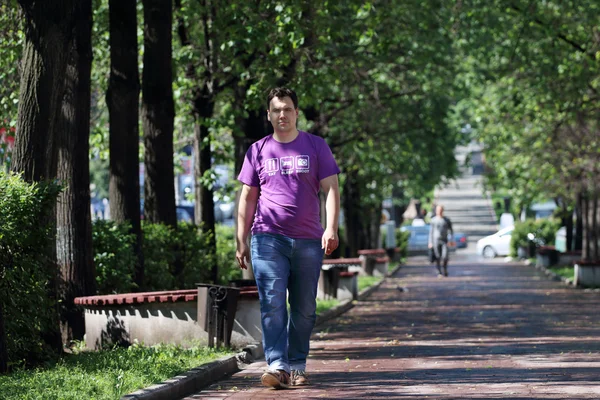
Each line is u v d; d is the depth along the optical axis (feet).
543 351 63.26
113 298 66.80
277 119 44.80
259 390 46.37
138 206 84.28
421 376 50.42
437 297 132.67
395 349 66.64
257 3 100.42
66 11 55.93
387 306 117.60
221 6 98.78
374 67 138.00
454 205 498.69
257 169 45.42
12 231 53.72
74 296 72.74
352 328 86.99
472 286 159.74
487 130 192.85
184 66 110.32
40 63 55.77
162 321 65.57
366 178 221.05
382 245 316.40
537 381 47.34
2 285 55.16
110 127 83.56
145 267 92.58
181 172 157.17
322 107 158.92
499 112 173.37
